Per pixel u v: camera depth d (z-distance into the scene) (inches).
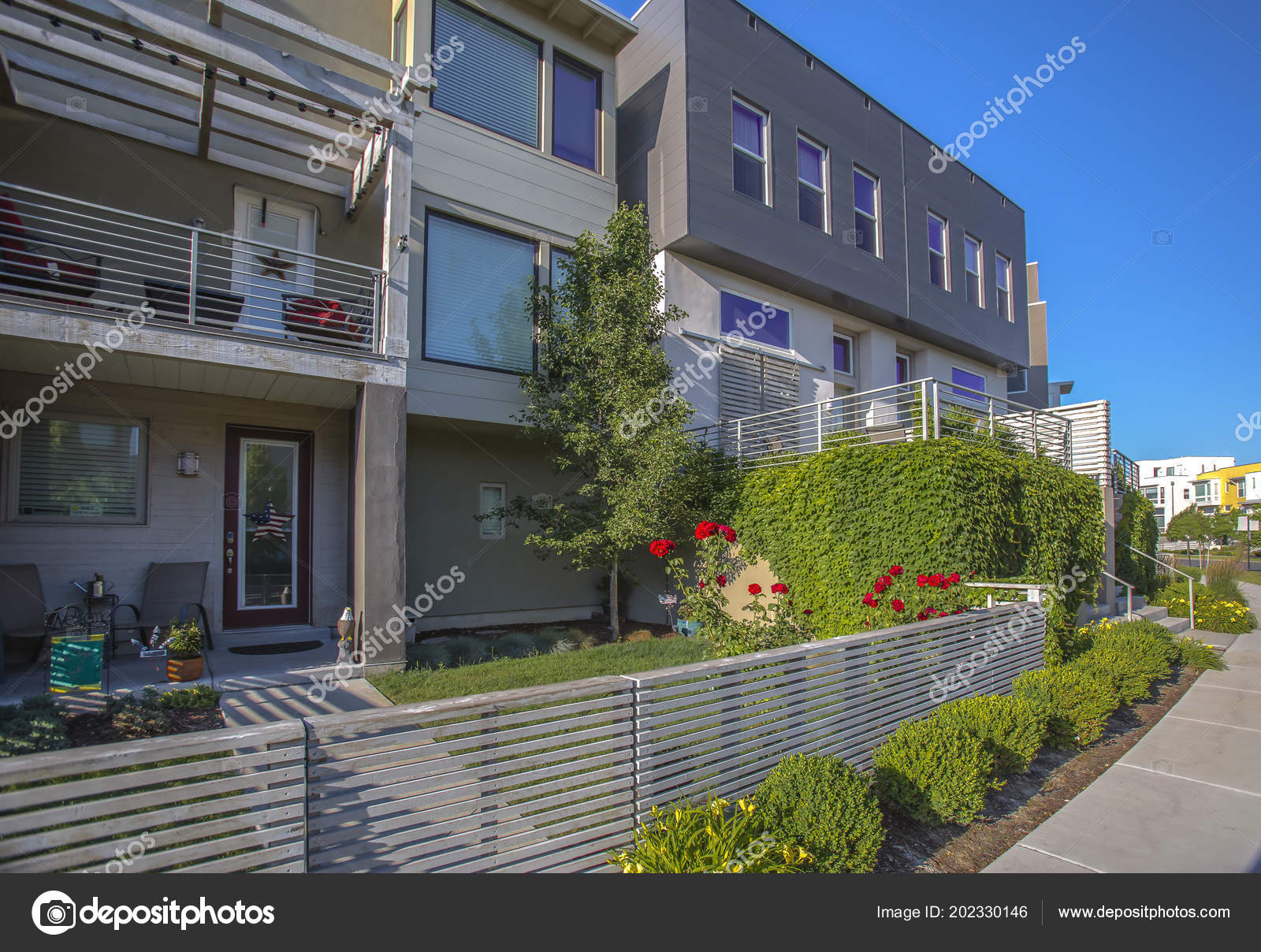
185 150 282.2
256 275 266.4
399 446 256.4
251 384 256.4
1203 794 167.3
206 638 261.4
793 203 438.6
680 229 378.9
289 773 80.7
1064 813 155.5
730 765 129.2
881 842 124.3
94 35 228.2
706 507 362.3
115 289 264.1
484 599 360.5
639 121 414.9
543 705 104.1
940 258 566.3
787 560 317.1
